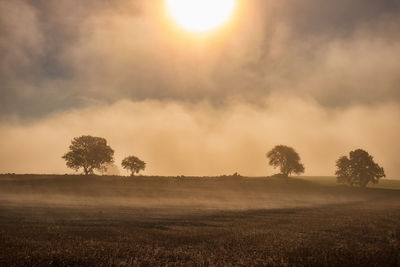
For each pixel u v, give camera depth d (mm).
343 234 24734
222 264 14969
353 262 14828
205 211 47000
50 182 92688
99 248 17375
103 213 39844
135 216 37469
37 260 14336
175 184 101250
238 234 24297
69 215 35969
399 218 38062
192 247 19016
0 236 19703
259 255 16703
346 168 124625
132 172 113625
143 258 15625
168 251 17422
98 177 105312
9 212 37531
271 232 25484
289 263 14844
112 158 110750
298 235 23828
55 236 20703
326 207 60688
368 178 121688
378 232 26016
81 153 106812
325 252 16953
